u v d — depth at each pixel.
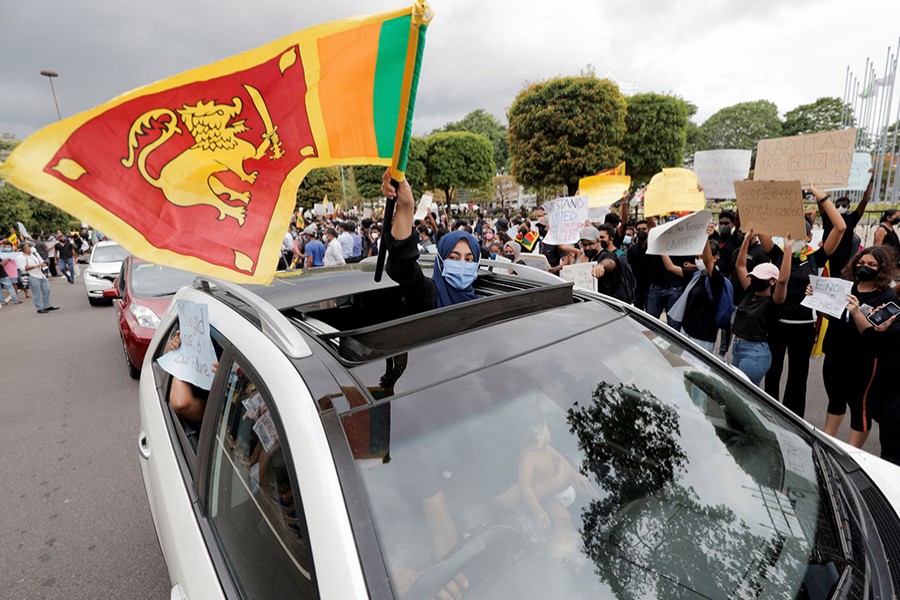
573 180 15.86
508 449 1.36
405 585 1.04
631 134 21.88
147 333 5.29
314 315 2.32
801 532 1.34
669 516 1.37
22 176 1.25
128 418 4.92
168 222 1.42
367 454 1.17
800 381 3.94
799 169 4.77
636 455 1.50
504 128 69.44
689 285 4.34
